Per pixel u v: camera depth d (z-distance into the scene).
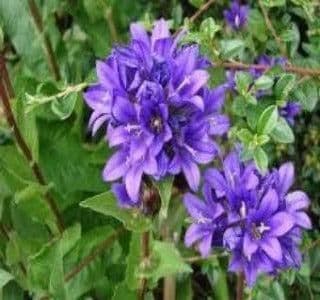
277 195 0.31
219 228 0.32
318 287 0.44
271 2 0.40
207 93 0.29
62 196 0.42
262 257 0.31
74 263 0.41
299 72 0.37
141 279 0.37
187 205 0.32
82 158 0.42
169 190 0.29
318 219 0.46
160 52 0.30
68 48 0.48
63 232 0.40
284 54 0.41
